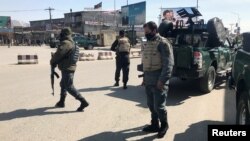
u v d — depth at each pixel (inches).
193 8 438.9
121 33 424.5
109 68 709.3
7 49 1760.6
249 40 221.0
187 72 363.9
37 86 440.1
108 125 256.2
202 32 438.6
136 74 591.8
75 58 291.7
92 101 344.8
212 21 426.9
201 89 395.5
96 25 2942.9
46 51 1499.8
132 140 222.4
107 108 313.3
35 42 2815.0
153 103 232.4
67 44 283.7
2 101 340.5
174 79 516.7
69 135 231.8
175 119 276.8
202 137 229.0
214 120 274.1
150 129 239.1
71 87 291.6
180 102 347.6
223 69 452.8
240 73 214.4
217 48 430.3
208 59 387.5
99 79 519.2
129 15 2303.2
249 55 201.2
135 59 1065.5
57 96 367.2
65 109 305.3
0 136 229.3
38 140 221.1
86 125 255.8
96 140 221.9
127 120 270.8
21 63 795.4
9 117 277.3
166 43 214.1
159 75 220.4
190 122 267.6
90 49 1760.6
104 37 2182.6
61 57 284.4
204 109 314.8
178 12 455.8
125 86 427.2
